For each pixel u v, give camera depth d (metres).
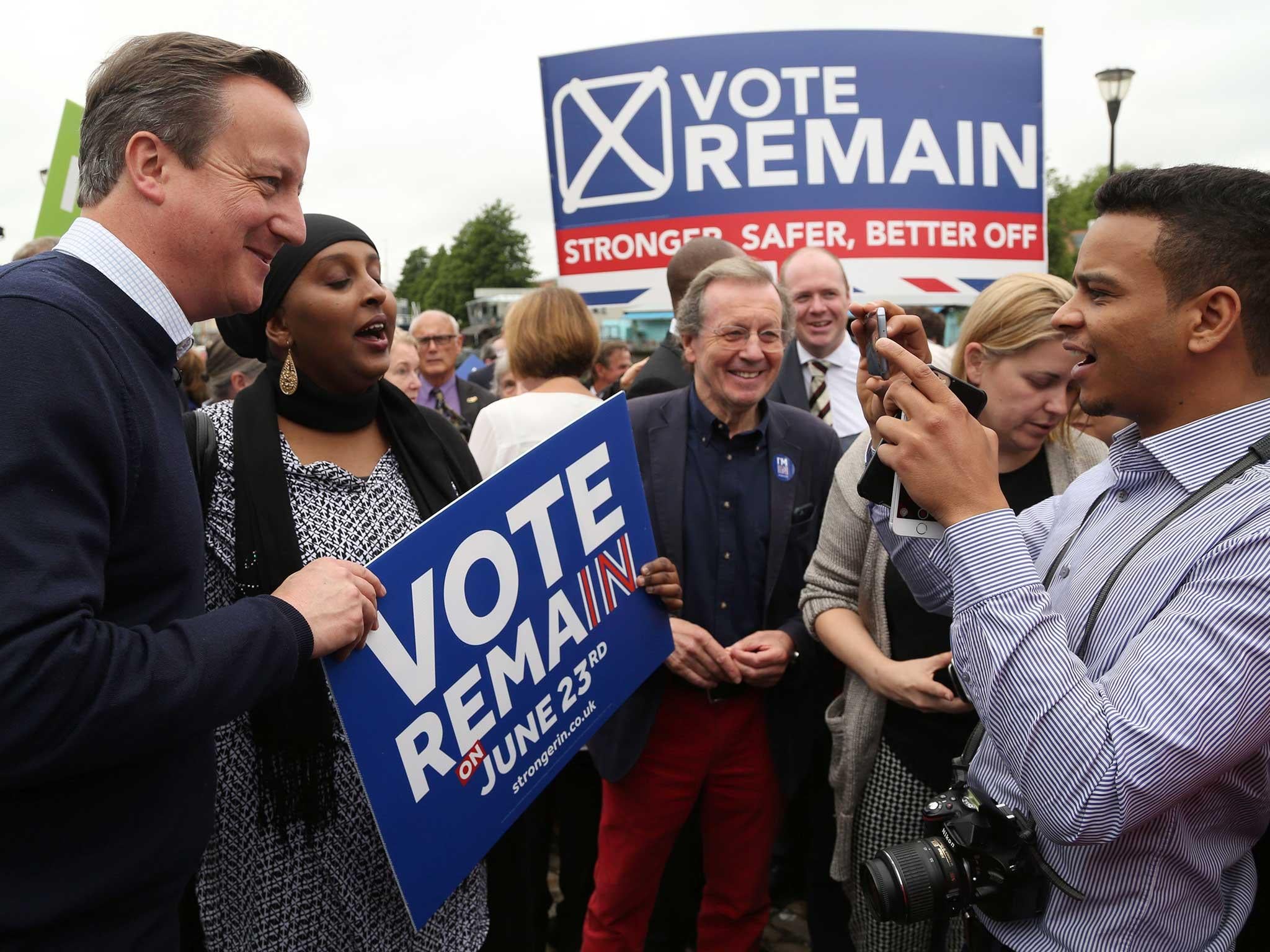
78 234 1.10
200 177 1.09
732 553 2.29
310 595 1.17
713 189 5.68
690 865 2.76
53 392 0.94
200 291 1.14
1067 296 1.93
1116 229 1.14
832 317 3.73
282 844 1.47
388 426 1.71
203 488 1.50
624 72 5.69
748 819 2.29
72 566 0.93
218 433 1.56
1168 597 1.09
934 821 1.31
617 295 5.91
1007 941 1.22
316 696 1.45
